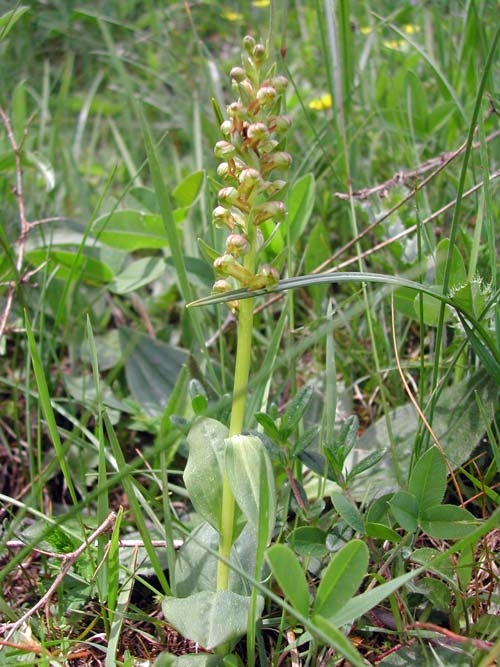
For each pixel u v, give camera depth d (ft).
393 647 0.68
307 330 1.10
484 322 0.84
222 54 2.16
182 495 0.94
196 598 0.65
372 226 0.99
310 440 0.76
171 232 0.92
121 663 0.68
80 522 0.74
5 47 1.87
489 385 0.83
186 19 2.25
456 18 1.53
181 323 1.22
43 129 1.63
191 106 1.70
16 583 0.84
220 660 0.67
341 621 0.59
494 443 0.71
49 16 1.95
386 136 1.42
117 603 0.75
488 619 0.66
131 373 1.12
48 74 1.84
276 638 0.73
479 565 0.71
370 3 1.88
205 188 1.19
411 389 0.98
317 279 0.69
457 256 0.87
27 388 0.92
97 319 1.28
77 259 1.07
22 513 0.69
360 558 0.58
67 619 0.75
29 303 1.21
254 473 0.64
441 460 0.67
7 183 1.37
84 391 1.04
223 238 1.22
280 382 1.08
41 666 0.66
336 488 0.85
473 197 1.14
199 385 0.83
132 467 0.58
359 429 1.02
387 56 1.67
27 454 1.05
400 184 1.12
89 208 1.56
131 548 0.83
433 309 0.91
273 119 0.65
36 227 1.31
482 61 1.19
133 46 2.15
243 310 0.67
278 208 0.65
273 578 0.75
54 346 1.11
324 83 1.67
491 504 0.82
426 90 1.60
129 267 1.25
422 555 0.69
